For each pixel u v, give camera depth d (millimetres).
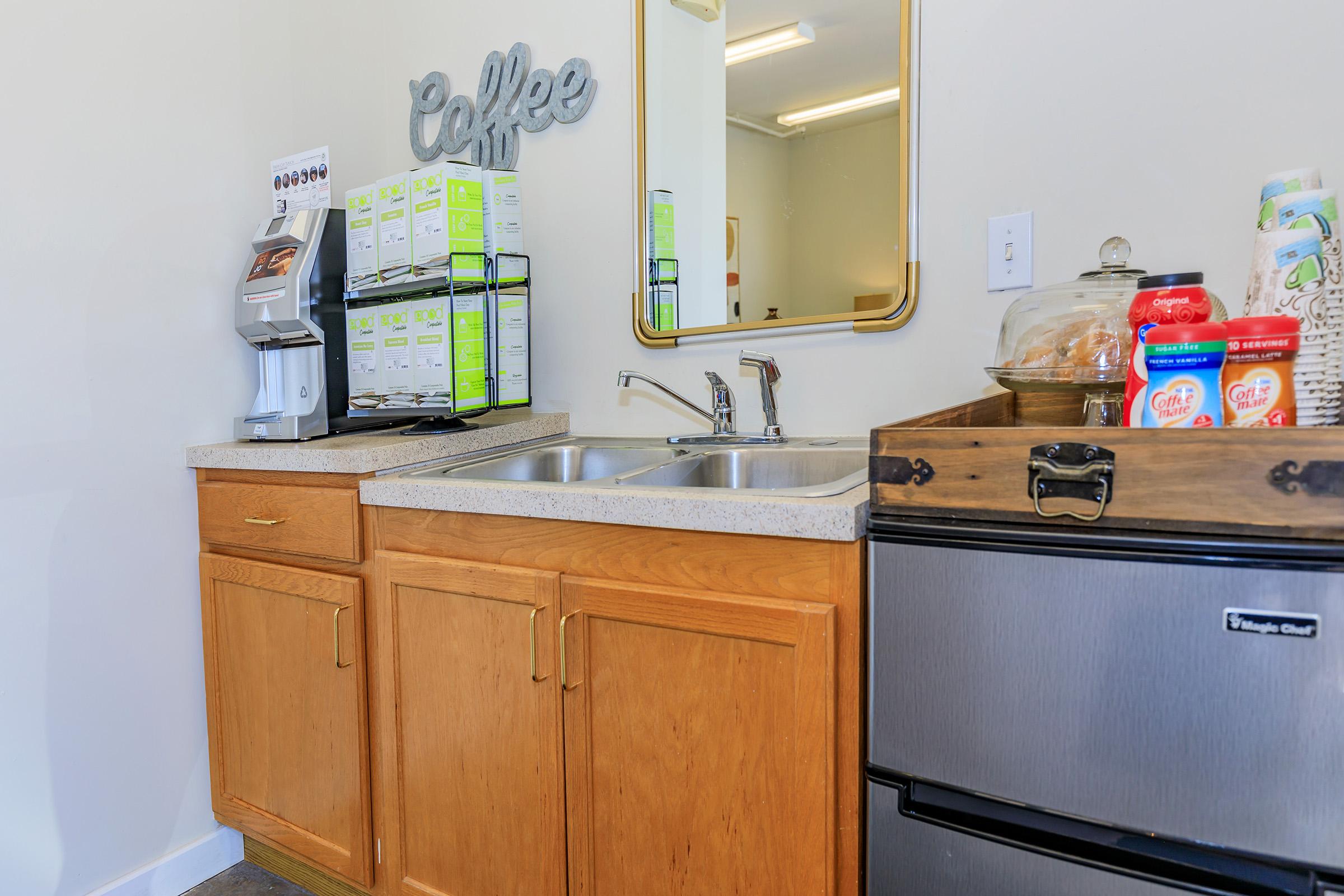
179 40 1662
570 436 1837
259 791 1608
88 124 1514
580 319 1835
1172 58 1174
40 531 1458
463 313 1550
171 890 1645
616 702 1101
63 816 1497
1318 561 677
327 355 1674
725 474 1459
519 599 1174
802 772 954
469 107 1951
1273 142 1113
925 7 1360
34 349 1445
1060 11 1250
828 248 1481
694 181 1632
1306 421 828
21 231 1425
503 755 1222
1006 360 1147
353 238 1678
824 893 950
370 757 1422
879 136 1413
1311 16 1082
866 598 932
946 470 858
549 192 1858
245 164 1792
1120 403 1084
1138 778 761
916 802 900
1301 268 833
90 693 1532
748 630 974
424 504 1277
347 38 2037
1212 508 726
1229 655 714
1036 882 819
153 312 1620
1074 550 777
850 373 1493
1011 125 1301
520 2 1870
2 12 1394
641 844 1099
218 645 1654
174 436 1656
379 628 1350
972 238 1349
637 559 1083
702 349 1667
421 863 1350
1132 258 1216
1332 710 676
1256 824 711
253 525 1557
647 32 1671
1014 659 816
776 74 1521
